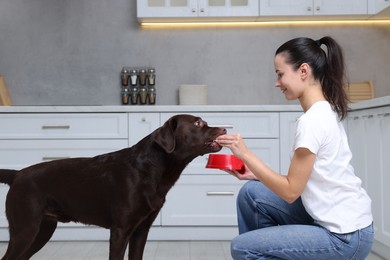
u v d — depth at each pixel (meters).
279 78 1.83
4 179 2.42
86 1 4.58
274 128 3.78
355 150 3.58
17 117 3.79
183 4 4.24
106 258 3.22
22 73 4.59
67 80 4.60
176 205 3.79
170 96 4.60
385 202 2.99
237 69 4.59
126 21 4.58
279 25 4.57
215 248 3.51
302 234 1.73
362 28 4.56
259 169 1.72
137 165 2.28
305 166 1.67
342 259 1.73
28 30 4.57
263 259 1.79
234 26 4.58
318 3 4.22
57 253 3.36
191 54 4.59
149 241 3.78
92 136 3.79
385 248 3.12
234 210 3.80
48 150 3.80
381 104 2.93
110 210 2.29
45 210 2.35
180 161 2.28
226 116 3.79
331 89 1.79
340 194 1.72
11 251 2.32
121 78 4.49
